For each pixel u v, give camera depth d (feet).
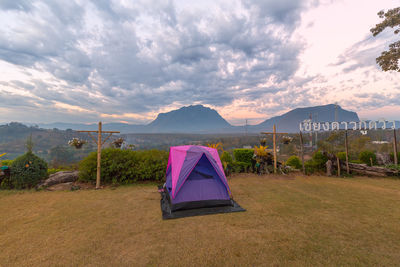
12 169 22.74
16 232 12.39
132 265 9.12
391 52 32.99
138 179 27.09
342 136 39.75
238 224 13.74
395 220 14.43
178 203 16.33
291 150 49.80
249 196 20.71
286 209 16.79
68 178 26.00
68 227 13.17
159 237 11.85
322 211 16.31
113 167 25.29
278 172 34.42
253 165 35.35
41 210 16.28
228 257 9.75
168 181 21.31
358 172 33.04
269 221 14.25
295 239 11.58
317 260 9.52
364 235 12.11
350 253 10.13
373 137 49.06
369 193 21.97
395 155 34.68
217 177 18.24
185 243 11.12
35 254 9.98
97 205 17.62
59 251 10.27
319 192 22.34
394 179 29.89
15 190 22.21
